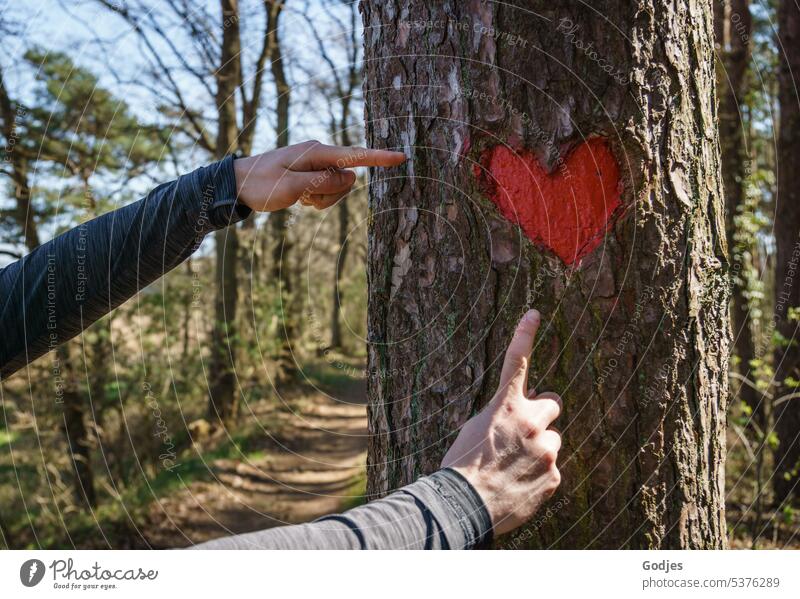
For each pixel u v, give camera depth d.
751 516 3.67
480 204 1.01
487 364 1.02
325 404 8.68
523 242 0.99
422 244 1.07
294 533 0.70
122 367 4.83
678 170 1.00
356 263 13.49
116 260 0.97
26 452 4.16
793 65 4.34
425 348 1.07
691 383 1.02
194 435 5.83
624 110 0.96
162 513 4.50
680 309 1.00
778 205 4.37
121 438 4.70
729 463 4.47
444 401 1.05
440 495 0.76
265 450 6.31
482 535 0.77
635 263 0.98
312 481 5.72
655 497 1.01
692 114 1.03
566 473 1.00
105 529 4.14
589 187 0.98
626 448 1.00
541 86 0.97
